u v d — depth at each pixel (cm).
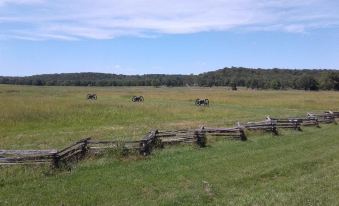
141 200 1138
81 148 1634
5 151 1438
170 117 3681
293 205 1101
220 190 1255
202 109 4544
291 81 16362
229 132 2266
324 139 2352
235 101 6281
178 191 1229
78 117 3400
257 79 17550
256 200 1143
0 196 1155
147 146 1770
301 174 1483
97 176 1391
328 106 5334
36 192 1198
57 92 9181
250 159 1725
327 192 1230
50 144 2028
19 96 6200
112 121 3288
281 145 2122
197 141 2042
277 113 4262
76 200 1131
